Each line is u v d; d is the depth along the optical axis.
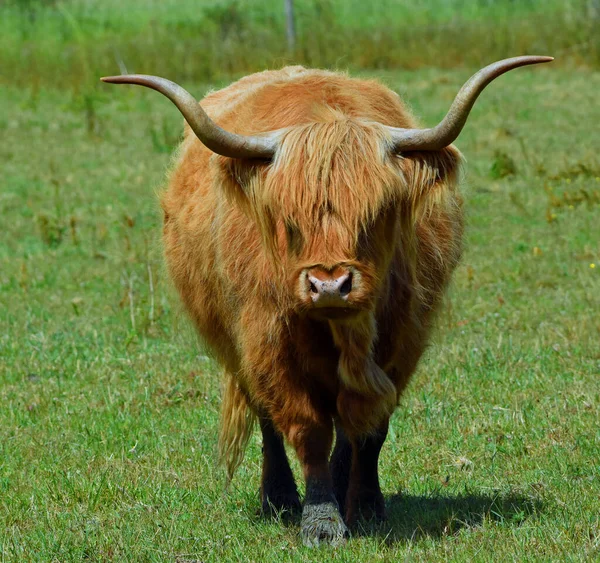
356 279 13.40
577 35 71.38
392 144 14.08
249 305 15.34
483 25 78.06
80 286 32.53
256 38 76.38
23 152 54.59
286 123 14.80
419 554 14.31
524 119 55.00
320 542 15.02
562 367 23.14
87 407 22.61
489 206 38.66
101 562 15.04
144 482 18.52
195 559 14.98
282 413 15.41
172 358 25.58
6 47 84.31
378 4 106.44
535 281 30.25
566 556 13.65
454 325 26.08
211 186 17.12
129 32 88.88
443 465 18.64
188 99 13.75
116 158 52.12
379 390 14.73
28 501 17.75
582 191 38.12
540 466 18.02
